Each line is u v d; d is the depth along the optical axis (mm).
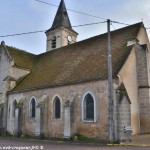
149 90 20625
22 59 30891
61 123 21438
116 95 17734
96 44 24672
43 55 32094
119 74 18422
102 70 19781
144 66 21094
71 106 20328
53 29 36875
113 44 22750
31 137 23344
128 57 20047
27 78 28578
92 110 19391
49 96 23172
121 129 17000
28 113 25016
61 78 22875
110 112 17188
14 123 25844
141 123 20500
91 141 18266
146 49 21375
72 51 26922
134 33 22250
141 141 16875
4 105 27828
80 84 20547
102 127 18250
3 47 30734
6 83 28234
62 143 17922
